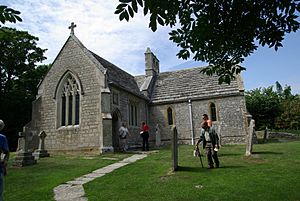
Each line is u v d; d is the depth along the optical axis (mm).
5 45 30438
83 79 20500
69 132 20016
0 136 6328
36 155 16562
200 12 5762
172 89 28875
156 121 27484
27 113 31906
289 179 8398
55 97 21188
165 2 4789
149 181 9109
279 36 5785
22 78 32875
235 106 24984
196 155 13930
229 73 7152
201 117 25938
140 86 29938
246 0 5492
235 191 7418
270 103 39531
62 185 9391
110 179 9836
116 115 21234
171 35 6723
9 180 10438
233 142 24234
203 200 6844
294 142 19969
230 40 6293
